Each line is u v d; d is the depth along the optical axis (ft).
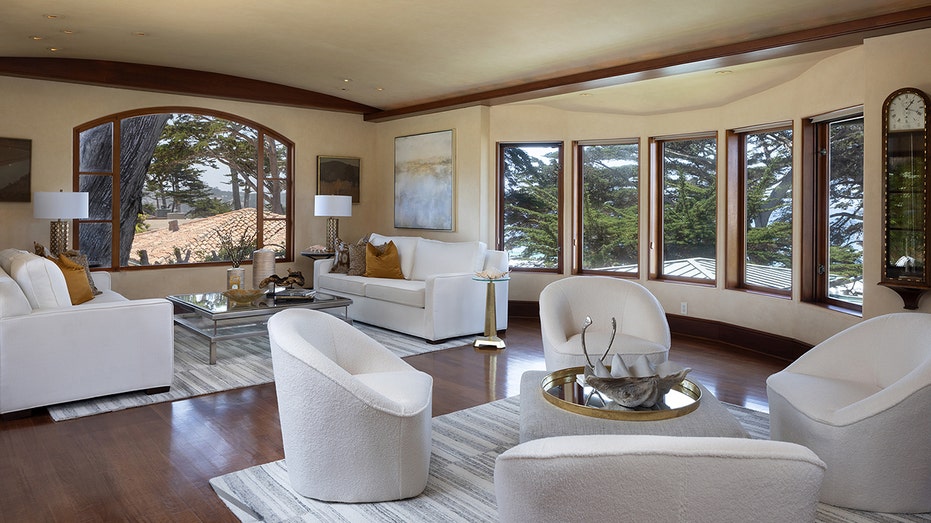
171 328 13.85
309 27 16.05
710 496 4.42
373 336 20.35
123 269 22.61
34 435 11.26
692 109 20.75
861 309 15.46
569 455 4.57
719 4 13.07
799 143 17.12
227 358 17.12
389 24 15.57
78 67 20.22
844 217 16.22
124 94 22.11
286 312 9.92
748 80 18.29
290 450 8.82
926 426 8.09
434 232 25.63
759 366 16.75
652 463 4.43
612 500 4.53
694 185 21.25
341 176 27.35
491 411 12.78
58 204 19.19
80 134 21.54
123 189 22.62
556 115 23.59
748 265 19.69
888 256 13.24
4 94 19.99
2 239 20.15
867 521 8.14
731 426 7.98
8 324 11.93
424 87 22.59
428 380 9.98
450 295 19.71
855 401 8.82
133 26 16.12
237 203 25.11
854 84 14.79
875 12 12.96
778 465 4.37
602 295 13.91
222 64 20.72
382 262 22.57
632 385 8.50
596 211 23.67
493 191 24.31
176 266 23.73
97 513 8.40
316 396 8.41
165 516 8.34
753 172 19.45
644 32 15.20
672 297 21.53
